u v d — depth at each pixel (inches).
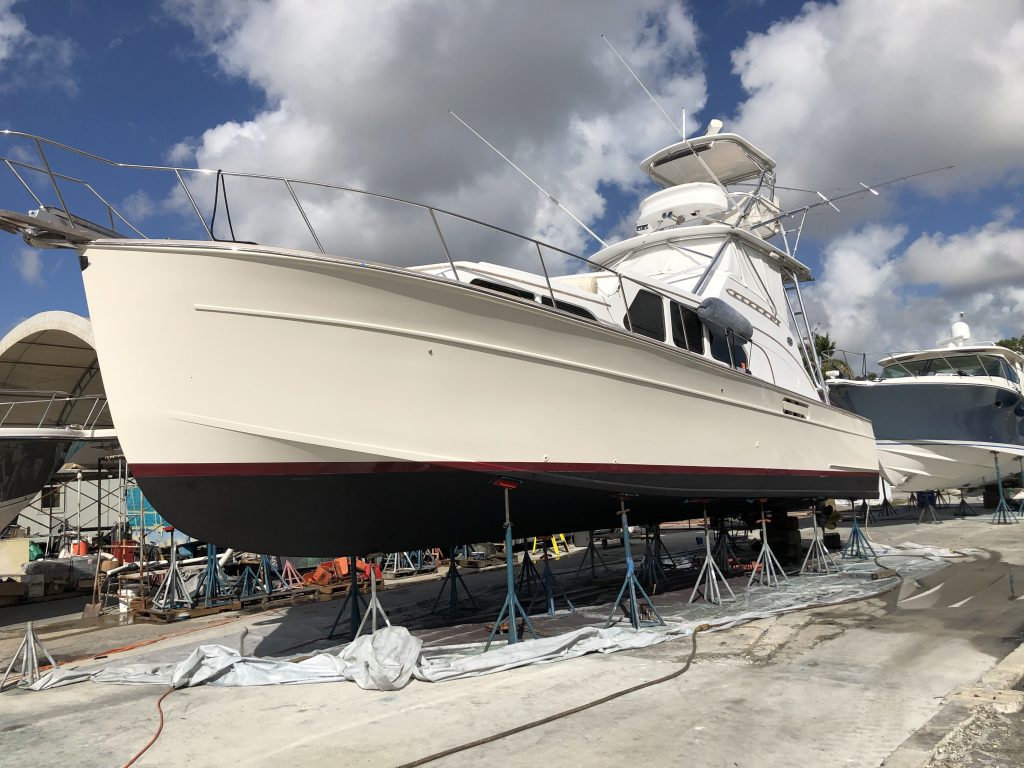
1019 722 145.9
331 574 429.1
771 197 466.3
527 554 372.2
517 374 237.9
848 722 155.4
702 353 329.7
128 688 225.1
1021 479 855.7
